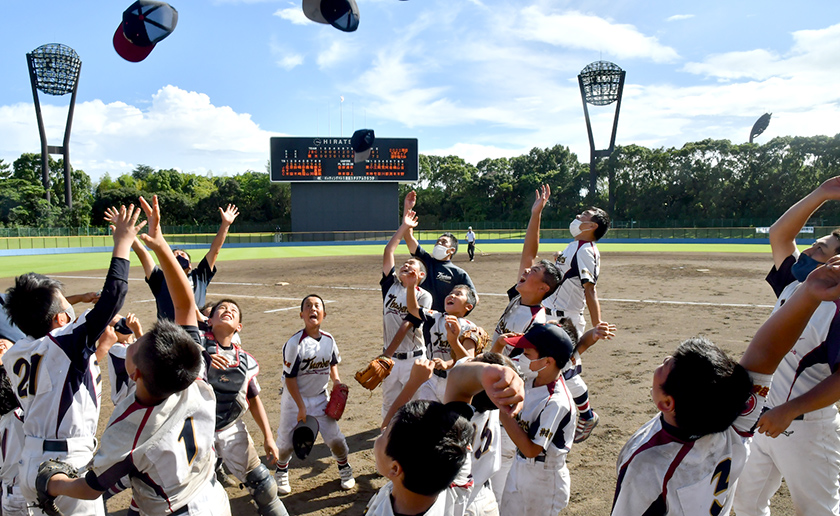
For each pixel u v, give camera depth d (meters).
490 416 2.13
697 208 57.88
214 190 77.88
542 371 2.52
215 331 3.28
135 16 2.27
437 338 4.16
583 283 4.59
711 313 10.75
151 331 1.96
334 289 15.45
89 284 16.66
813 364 2.59
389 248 4.82
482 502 2.20
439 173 80.88
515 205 74.06
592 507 3.62
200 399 2.19
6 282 17.50
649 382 6.30
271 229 64.00
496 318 10.59
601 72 49.53
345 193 46.81
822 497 2.61
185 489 2.13
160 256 2.52
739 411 1.69
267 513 3.21
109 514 3.64
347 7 2.45
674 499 1.76
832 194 2.75
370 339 8.81
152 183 85.06
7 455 2.89
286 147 43.59
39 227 50.75
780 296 2.98
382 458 1.58
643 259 24.97
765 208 54.75
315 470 4.36
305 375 3.95
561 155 81.00
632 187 62.00
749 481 2.82
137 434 1.98
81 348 2.56
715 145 57.72
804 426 2.57
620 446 4.59
